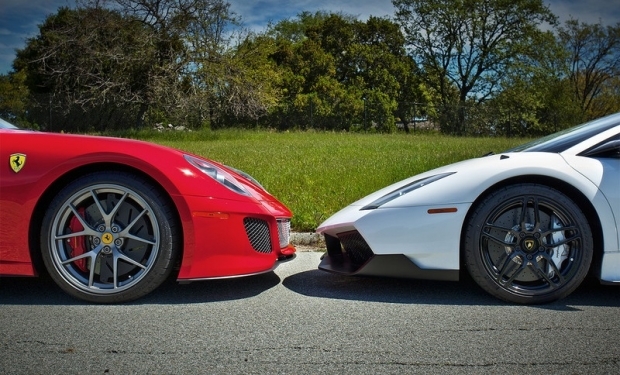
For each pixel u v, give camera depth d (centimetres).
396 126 3269
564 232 278
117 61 2284
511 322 246
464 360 201
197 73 2422
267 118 2761
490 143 1730
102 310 262
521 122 3347
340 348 214
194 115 2473
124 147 275
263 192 333
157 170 270
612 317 253
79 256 271
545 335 228
